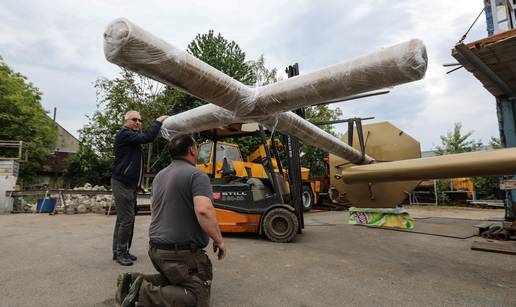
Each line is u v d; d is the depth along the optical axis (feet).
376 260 12.12
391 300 8.16
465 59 14.06
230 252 13.34
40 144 66.90
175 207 6.15
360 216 21.35
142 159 11.68
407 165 8.26
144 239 15.96
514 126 17.84
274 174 17.11
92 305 7.61
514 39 11.95
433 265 11.48
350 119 16.89
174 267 5.87
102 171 63.72
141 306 5.73
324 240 16.22
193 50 56.29
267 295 8.43
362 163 16.65
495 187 41.83
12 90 65.21
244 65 59.11
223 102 8.36
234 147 27.48
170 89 49.60
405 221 19.69
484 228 17.52
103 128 57.72
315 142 13.65
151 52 6.08
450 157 7.57
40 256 12.14
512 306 7.79
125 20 5.76
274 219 15.90
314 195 38.34
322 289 8.92
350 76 7.11
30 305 7.59
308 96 7.99
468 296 8.45
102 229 19.19
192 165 6.77
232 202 17.33
